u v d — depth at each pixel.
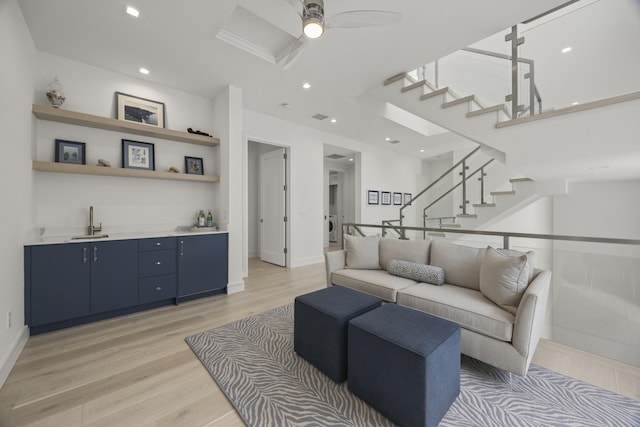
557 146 2.25
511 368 1.59
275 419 1.37
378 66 2.87
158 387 1.62
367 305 1.85
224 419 1.38
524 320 1.55
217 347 2.08
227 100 3.32
